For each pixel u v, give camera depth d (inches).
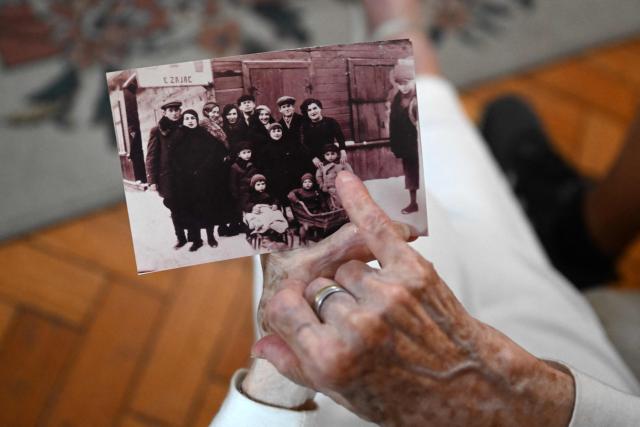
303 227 20.5
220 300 51.3
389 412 17.8
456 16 63.1
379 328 16.2
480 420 18.4
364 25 47.4
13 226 51.3
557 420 19.4
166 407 47.8
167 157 19.4
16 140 53.4
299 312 16.9
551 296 30.8
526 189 53.7
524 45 63.2
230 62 19.1
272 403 21.0
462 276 28.5
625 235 45.6
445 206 33.8
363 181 20.6
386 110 20.1
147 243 20.0
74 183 53.0
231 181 19.9
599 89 62.9
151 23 58.3
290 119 19.7
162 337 49.8
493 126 57.5
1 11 57.0
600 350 29.2
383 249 17.7
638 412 20.7
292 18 60.2
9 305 49.5
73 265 51.1
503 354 18.4
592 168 60.0
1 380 47.5
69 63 56.1
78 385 47.8
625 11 65.9
